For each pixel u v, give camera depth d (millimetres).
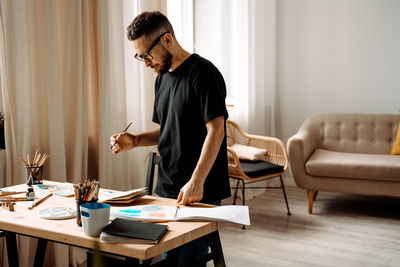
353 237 3168
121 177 2865
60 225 1241
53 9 2352
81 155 2596
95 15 2688
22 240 2230
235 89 4422
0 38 2172
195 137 1634
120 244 1081
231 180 4340
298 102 5055
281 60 5078
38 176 1758
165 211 1371
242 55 4426
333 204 4129
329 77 4887
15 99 2189
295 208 3988
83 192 1230
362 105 4773
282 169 3740
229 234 3223
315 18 4883
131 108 3076
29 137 2277
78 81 2525
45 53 2363
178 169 1665
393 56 4594
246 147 3936
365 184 3656
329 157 3906
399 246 2982
